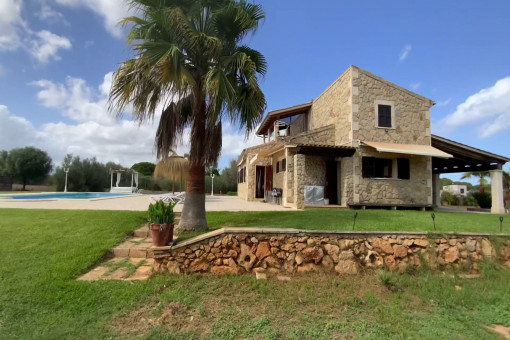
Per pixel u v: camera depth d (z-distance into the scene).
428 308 5.41
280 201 19.02
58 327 4.17
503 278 6.94
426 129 18.67
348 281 6.21
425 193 18.25
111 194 32.59
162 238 6.49
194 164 9.24
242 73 8.58
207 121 9.11
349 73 18.05
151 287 5.43
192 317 4.64
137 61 7.72
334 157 17.95
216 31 8.93
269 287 5.77
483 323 4.98
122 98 8.09
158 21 7.92
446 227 8.91
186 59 8.66
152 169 60.03
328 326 4.55
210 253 6.41
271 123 26.14
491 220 11.95
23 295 4.84
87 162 46.53
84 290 5.12
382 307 5.27
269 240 6.66
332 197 19.17
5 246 6.90
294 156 15.80
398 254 7.09
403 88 18.55
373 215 11.52
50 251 6.73
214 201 22.66
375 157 17.70
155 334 4.12
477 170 20.97
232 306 5.04
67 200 18.50
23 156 44.47
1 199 18.95
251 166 23.80
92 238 7.79
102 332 4.13
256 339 4.17
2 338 3.90
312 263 6.69
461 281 6.68
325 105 21.50
